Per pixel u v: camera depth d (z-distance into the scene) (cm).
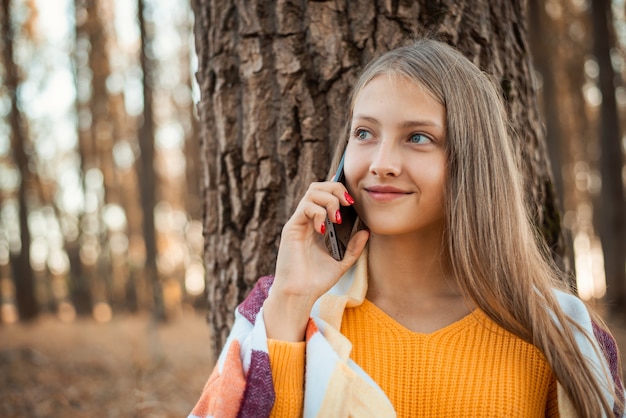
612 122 1103
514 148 196
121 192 2309
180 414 523
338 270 151
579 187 2020
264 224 207
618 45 1259
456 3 203
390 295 155
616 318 1014
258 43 206
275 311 145
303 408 142
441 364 144
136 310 2141
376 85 146
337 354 140
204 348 954
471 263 145
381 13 200
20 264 1591
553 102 1155
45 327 1358
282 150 205
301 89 203
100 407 546
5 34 1566
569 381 142
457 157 144
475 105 147
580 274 2020
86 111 1995
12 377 672
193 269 2212
